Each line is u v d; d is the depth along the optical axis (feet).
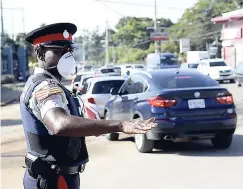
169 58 132.67
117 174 25.29
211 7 209.97
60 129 8.88
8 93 129.39
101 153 31.48
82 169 10.70
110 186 22.97
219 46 171.42
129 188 22.47
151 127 8.93
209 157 28.53
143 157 29.35
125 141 36.11
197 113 28.94
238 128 39.81
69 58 10.33
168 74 31.32
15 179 25.59
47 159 10.04
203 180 23.32
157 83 30.35
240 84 93.56
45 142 10.00
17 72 196.85
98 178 24.61
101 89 44.91
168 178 23.97
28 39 10.46
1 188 23.73
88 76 61.87
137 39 294.25
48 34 10.14
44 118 9.21
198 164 26.76
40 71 10.27
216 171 24.98
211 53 164.76
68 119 8.91
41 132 9.95
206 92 29.17
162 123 28.60
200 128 28.89
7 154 33.58
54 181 10.10
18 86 157.99
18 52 204.85
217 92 29.43
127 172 25.63
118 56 291.58
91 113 13.21
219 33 197.16
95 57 338.13
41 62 10.29
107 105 37.58
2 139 41.65
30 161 10.15
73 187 10.47
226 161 27.22
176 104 28.78
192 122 28.76
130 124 8.98
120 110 34.12
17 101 103.14
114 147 33.60
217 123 29.14
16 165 29.43
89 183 23.67
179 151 30.81
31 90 9.84
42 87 9.54
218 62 110.52
